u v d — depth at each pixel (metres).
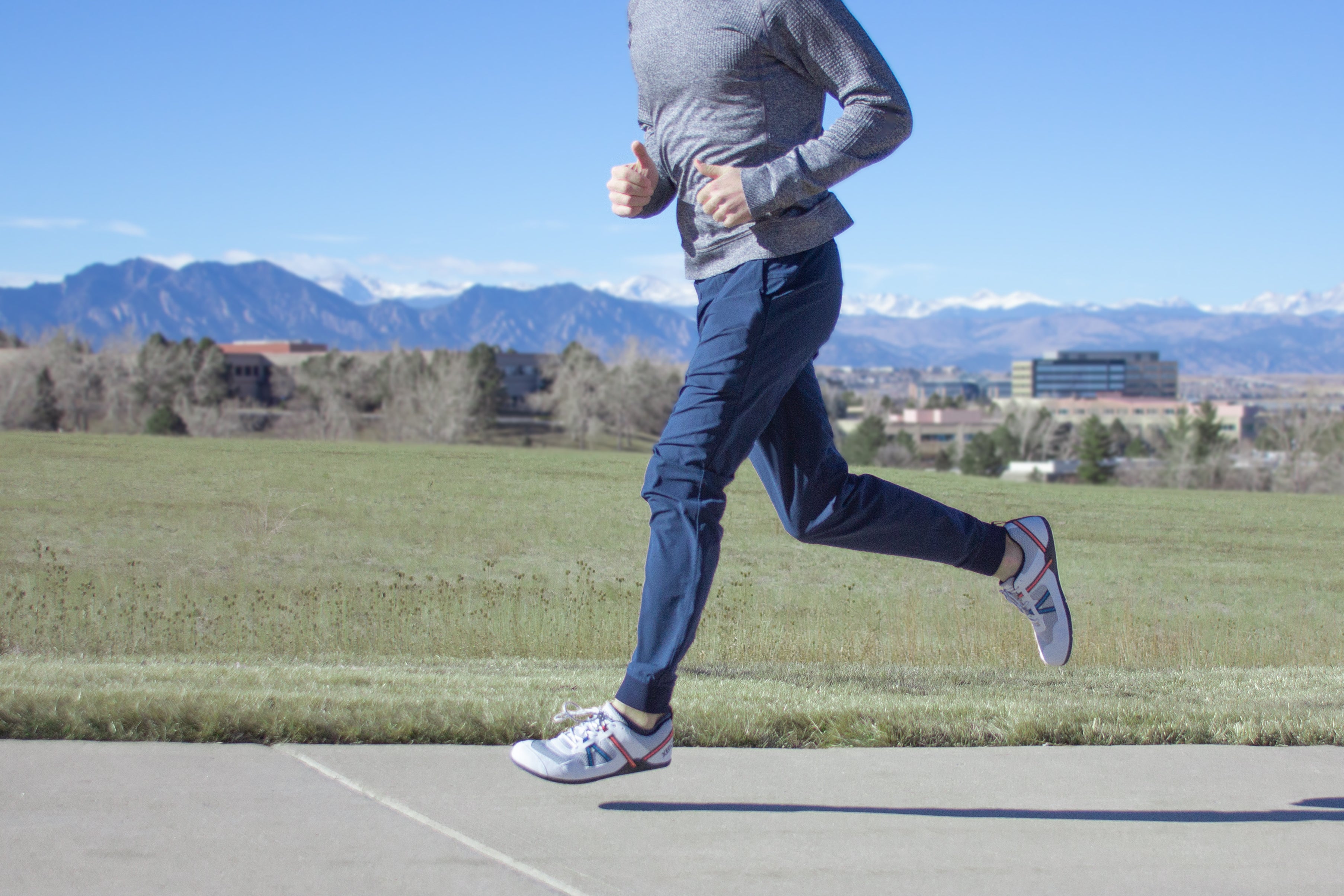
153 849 1.91
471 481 30.78
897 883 1.85
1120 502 32.34
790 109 2.18
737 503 25.66
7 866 1.82
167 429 79.75
